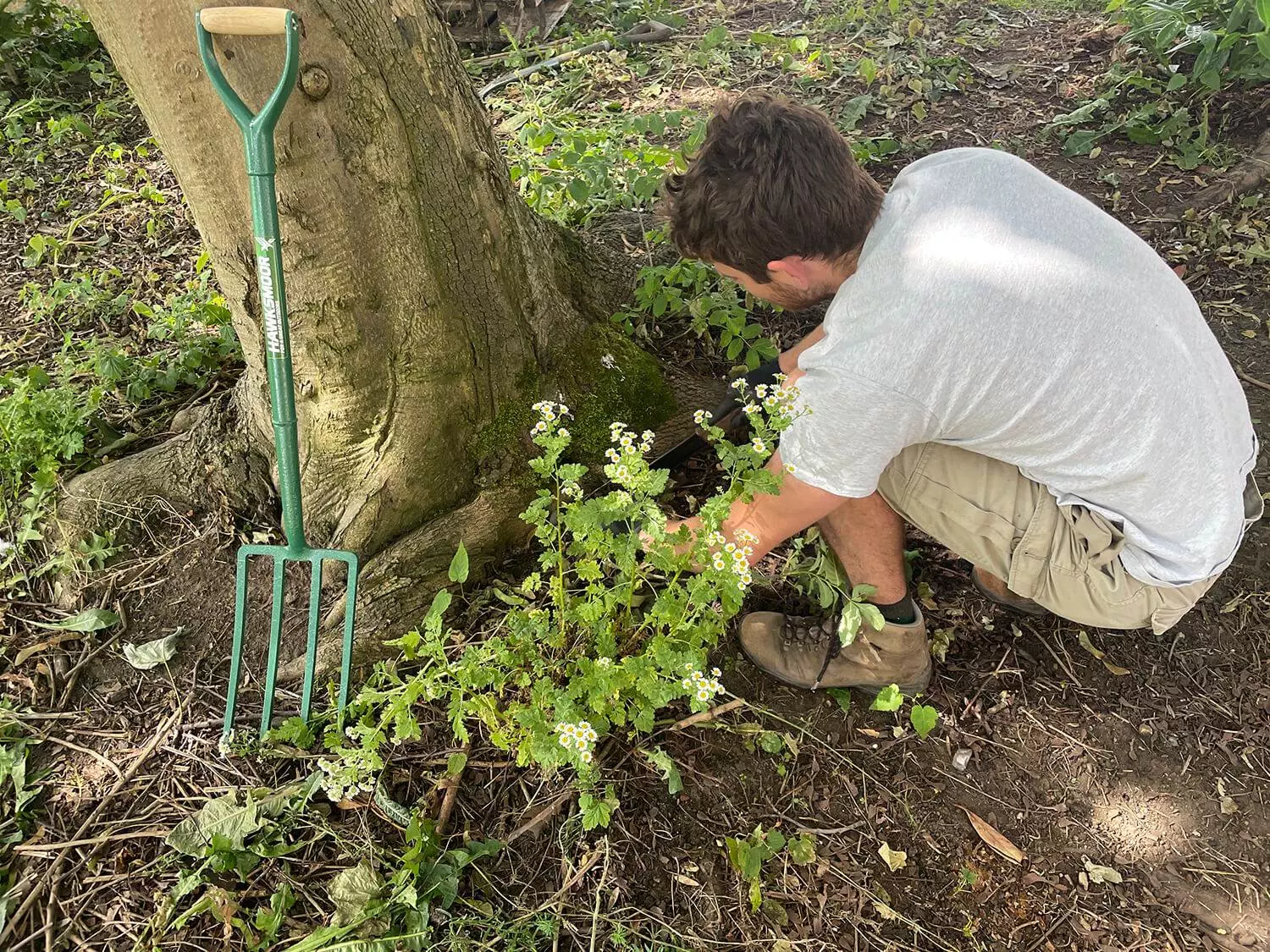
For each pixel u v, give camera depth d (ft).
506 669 6.37
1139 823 6.48
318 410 7.19
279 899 5.65
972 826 6.46
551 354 7.79
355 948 5.35
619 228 10.35
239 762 6.43
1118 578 5.87
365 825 6.10
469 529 7.41
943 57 13.69
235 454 7.89
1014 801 6.60
